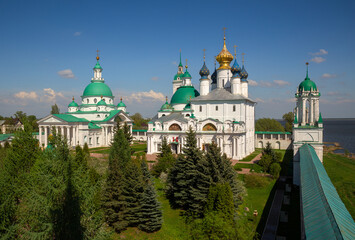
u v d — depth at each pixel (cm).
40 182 2533
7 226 2617
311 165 3494
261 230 3388
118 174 3428
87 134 10569
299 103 6600
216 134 7981
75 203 2369
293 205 4222
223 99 8519
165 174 5306
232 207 3147
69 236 2256
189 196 3962
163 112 10081
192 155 4244
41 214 2378
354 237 1457
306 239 1606
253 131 9975
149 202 3391
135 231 3366
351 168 7119
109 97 12150
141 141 13450
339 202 2173
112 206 3344
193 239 3014
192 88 10381
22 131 4044
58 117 9994
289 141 10631
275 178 5700
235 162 7344
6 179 3162
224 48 9562
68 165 2561
